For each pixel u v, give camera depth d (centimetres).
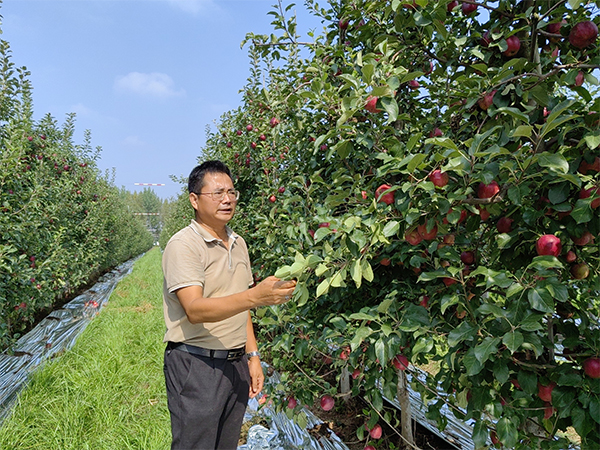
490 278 133
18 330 661
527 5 170
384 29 220
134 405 349
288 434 304
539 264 123
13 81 487
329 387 246
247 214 465
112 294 1004
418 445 270
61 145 846
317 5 281
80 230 905
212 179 175
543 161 117
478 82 160
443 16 174
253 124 428
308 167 284
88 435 304
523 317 128
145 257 2466
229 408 186
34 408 339
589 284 164
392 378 190
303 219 246
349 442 288
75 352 480
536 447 162
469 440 272
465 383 160
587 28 152
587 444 134
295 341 246
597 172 135
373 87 167
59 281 654
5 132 487
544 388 148
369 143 183
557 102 149
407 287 201
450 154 130
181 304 158
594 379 132
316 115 229
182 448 168
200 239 172
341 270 140
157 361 461
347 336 195
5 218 425
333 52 237
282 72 288
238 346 184
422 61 220
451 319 173
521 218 148
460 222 175
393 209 154
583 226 137
